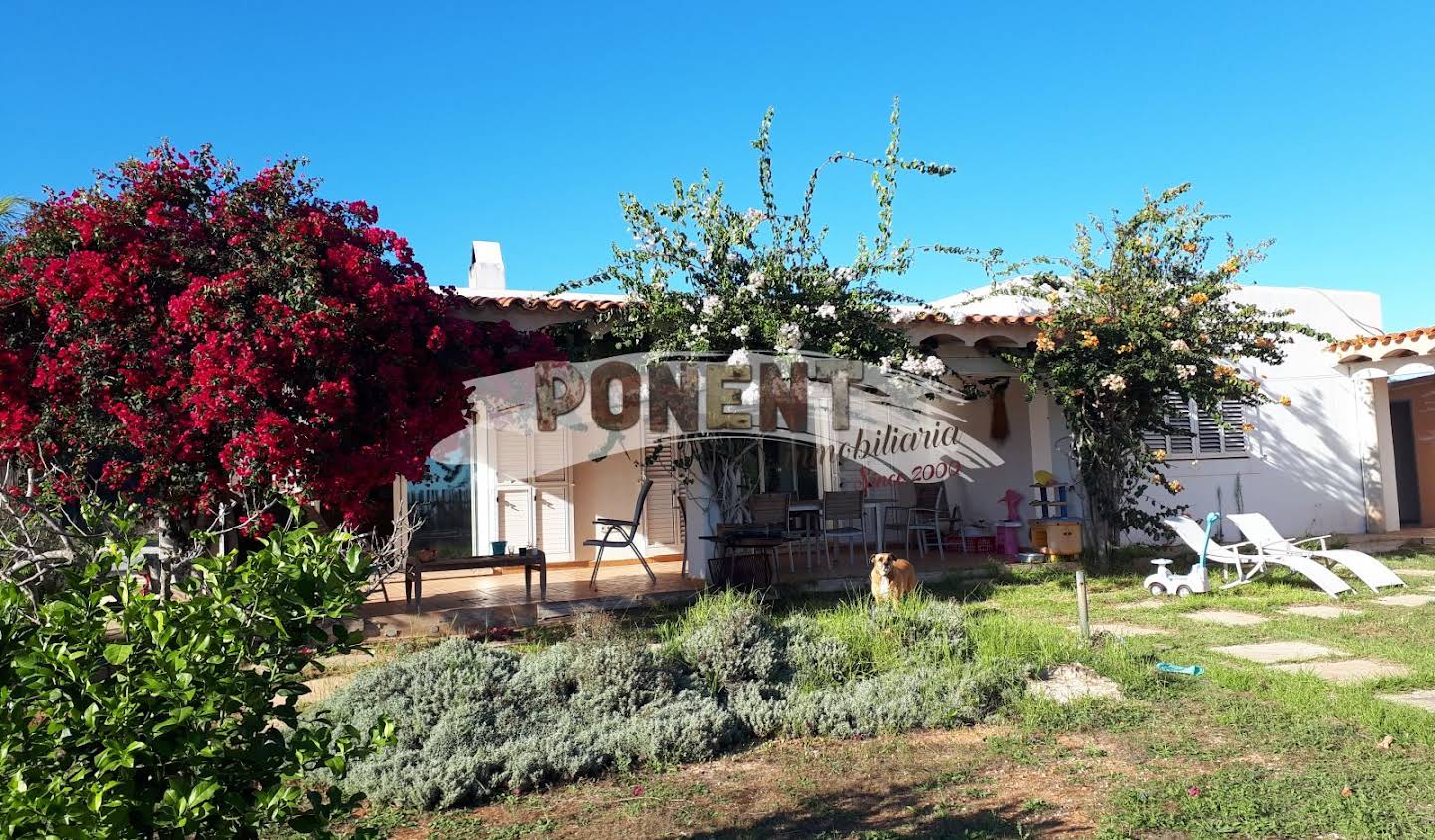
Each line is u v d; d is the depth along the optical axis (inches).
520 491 481.7
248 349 247.3
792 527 502.9
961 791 170.6
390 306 275.7
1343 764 177.9
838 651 243.8
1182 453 540.1
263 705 102.2
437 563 347.3
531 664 231.1
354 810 170.9
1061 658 250.4
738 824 159.5
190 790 92.1
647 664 224.4
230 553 103.9
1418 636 293.1
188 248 267.6
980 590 413.1
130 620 97.9
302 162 283.7
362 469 268.1
